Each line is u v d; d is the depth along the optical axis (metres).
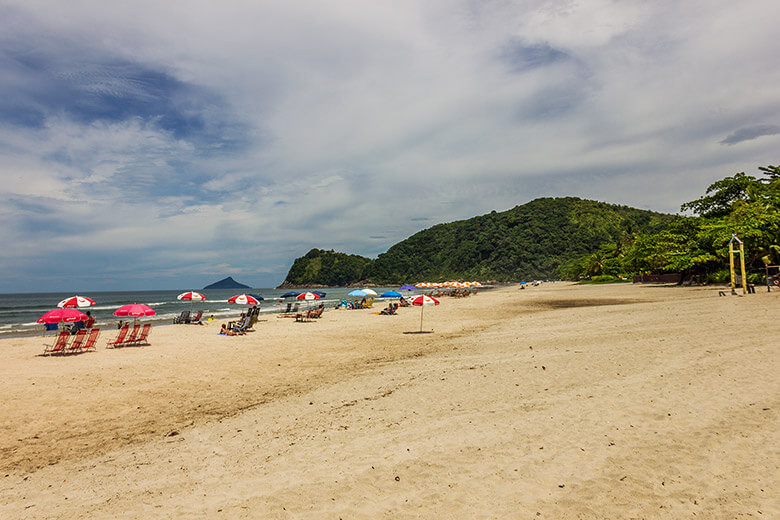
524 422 5.86
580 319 18.83
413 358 12.27
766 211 31.83
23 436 6.64
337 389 8.92
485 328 19.06
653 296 31.69
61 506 4.32
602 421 5.61
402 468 4.71
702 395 6.25
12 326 28.94
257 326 24.03
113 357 13.86
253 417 7.21
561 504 3.71
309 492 4.30
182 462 5.37
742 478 3.86
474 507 3.78
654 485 3.90
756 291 24.56
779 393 6.02
